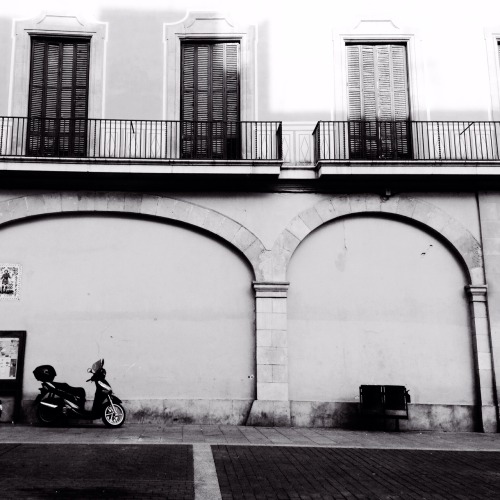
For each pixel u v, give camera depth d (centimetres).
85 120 1323
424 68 1404
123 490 630
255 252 1296
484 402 1248
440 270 1325
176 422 1232
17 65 1359
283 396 1235
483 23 1427
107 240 1305
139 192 1309
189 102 1399
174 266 1302
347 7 1429
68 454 827
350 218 1338
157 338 1271
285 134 1362
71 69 1388
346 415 1248
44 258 1287
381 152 1373
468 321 1305
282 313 1272
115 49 1384
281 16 1419
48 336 1256
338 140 1344
